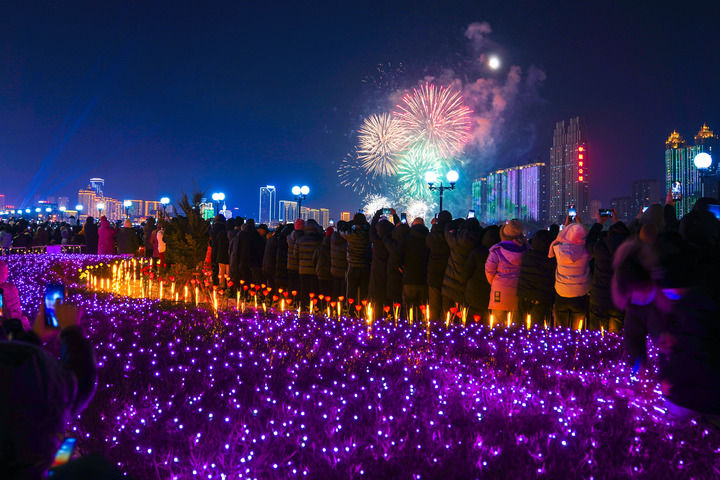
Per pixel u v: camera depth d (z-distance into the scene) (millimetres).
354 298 11883
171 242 15023
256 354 7355
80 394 2297
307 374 6492
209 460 4133
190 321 9953
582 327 9133
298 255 13664
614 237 8461
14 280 15586
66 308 2506
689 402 3439
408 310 10898
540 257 9031
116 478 1210
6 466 1406
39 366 1487
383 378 6102
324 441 4578
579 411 5055
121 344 7938
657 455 4219
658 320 3664
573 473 3939
